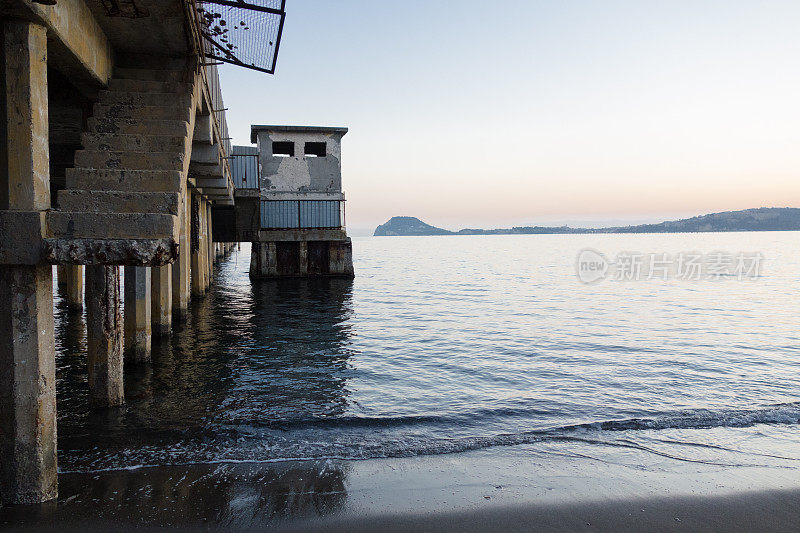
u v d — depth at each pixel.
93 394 8.08
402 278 37.44
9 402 4.71
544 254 80.19
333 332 15.59
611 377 10.50
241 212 27.59
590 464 6.30
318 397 9.05
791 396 9.24
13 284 4.51
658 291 28.03
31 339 4.64
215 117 11.76
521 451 6.69
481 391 9.52
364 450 6.68
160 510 5.04
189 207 16.64
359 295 25.06
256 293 24.56
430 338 14.83
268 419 7.83
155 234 4.91
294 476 5.88
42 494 4.96
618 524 4.96
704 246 97.31
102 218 4.79
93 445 6.67
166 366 11.06
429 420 7.88
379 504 5.26
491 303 23.16
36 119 4.44
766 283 31.89
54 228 4.63
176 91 6.80
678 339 14.67
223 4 5.61
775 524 4.98
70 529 4.63
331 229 28.27
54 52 5.25
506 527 4.88
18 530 4.57
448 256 77.19
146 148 6.11
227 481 5.72
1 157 4.36
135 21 6.16
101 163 5.84
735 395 9.29
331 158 28.45
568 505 5.29
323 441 7.00
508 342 14.28
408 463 6.29
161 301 13.33
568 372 10.93
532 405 8.67
